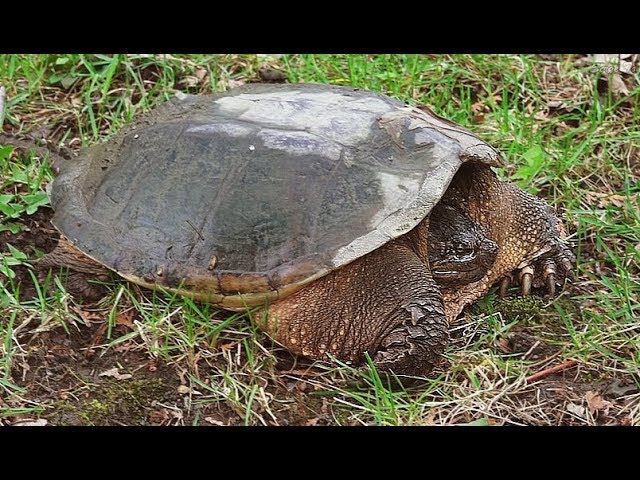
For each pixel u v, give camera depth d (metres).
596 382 1.06
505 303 1.13
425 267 1.06
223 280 1.04
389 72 1.34
